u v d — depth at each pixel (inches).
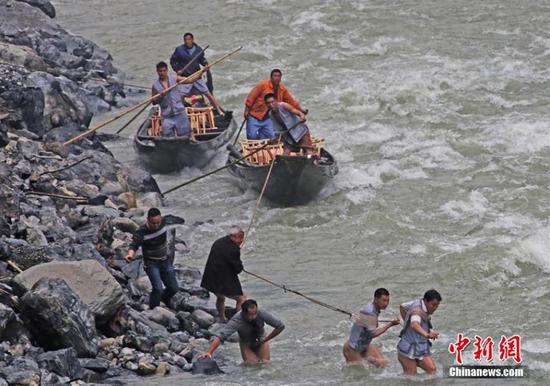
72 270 2288.4
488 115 3828.7
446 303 2544.3
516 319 2445.9
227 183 3326.8
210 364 2175.2
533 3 5064.0
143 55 4699.8
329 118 3855.8
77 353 2162.9
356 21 4921.3
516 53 4461.1
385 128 3732.8
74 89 3629.4
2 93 3371.1
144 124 3501.5
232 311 2456.9
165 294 2474.2
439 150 3499.0
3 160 3051.2
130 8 5388.8
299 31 4869.6
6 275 2332.7
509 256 2721.5
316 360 2236.7
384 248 2856.8
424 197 3159.5
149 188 3243.1
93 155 3245.6
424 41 4660.4
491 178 3282.5
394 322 2165.4
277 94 3179.1
